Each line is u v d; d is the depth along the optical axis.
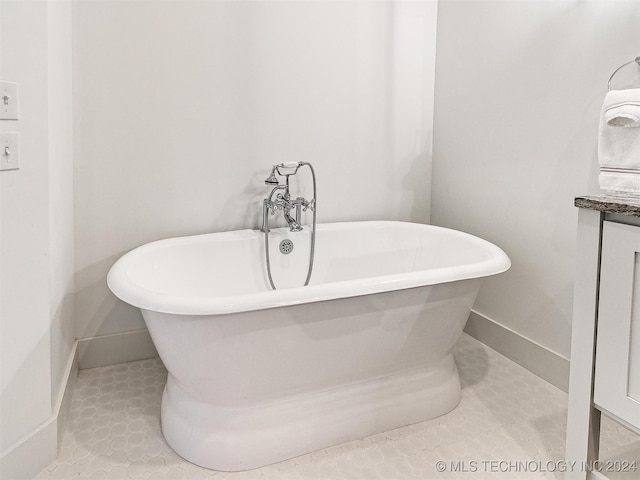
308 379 1.60
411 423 1.76
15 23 1.32
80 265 2.10
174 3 2.12
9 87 1.31
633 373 1.22
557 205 1.98
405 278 1.59
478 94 2.38
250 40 2.28
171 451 1.59
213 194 2.30
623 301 1.22
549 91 1.99
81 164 2.05
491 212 2.35
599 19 1.77
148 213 2.19
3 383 1.35
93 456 1.55
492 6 2.27
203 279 2.12
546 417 1.79
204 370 1.46
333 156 2.54
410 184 2.74
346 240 2.43
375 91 2.59
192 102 2.21
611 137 1.46
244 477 1.48
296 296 1.43
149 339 2.28
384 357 1.69
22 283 1.39
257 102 2.33
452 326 1.78
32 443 1.44
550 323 2.05
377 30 2.54
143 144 2.15
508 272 2.26
